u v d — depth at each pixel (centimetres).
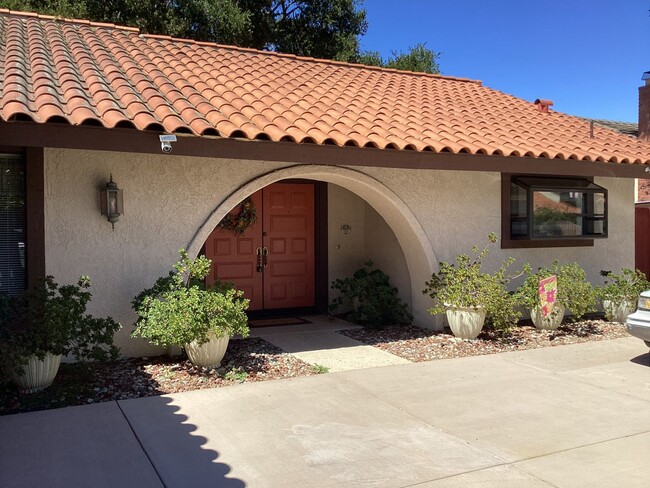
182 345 708
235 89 900
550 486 435
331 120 840
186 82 865
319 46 2242
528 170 907
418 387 675
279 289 1117
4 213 714
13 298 634
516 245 1024
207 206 803
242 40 1938
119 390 649
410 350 852
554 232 1019
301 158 746
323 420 566
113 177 754
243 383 684
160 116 693
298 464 470
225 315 692
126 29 1092
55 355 631
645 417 580
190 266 727
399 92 1151
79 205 736
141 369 723
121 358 761
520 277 1030
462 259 920
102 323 661
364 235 1152
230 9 1858
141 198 768
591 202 1057
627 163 985
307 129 772
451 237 971
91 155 741
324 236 1124
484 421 567
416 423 561
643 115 1739
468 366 766
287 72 1091
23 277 723
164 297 723
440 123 971
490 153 855
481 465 470
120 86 761
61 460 473
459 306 888
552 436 530
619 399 635
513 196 1021
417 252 963
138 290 767
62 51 865
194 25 1855
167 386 665
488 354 833
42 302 629
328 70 1195
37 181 709
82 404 606
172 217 784
